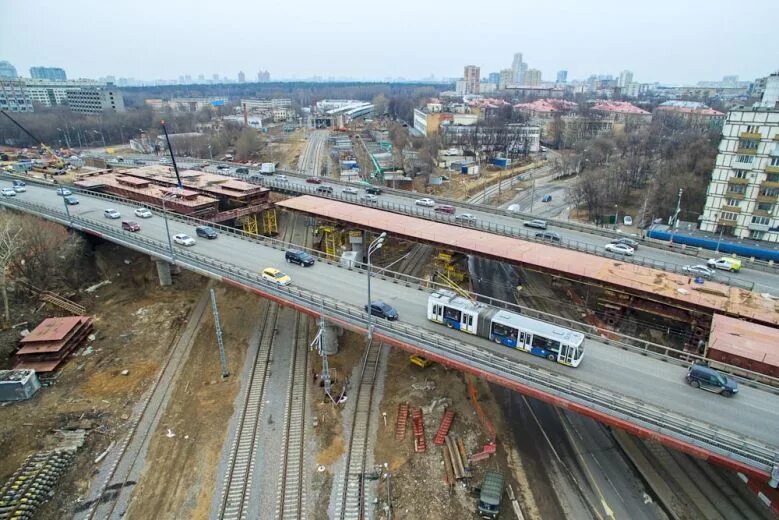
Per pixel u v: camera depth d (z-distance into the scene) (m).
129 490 42.75
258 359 61.56
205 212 90.06
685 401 37.81
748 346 43.47
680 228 97.50
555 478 42.94
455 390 54.53
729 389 38.06
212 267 62.38
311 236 104.94
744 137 87.88
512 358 43.38
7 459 45.81
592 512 39.72
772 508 35.91
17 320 67.44
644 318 61.47
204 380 57.75
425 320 50.31
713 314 50.47
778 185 86.00
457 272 78.25
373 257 91.94
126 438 48.62
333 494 42.34
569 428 48.56
